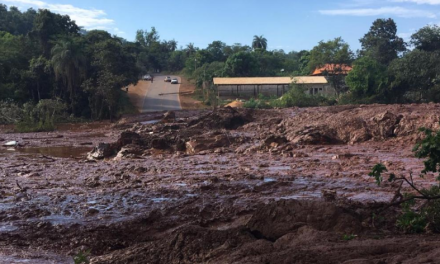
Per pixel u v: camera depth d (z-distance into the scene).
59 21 68.69
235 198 13.10
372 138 25.69
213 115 36.66
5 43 67.81
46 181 16.94
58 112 53.81
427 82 61.59
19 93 59.62
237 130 34.53
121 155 24.53
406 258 5.95
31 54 67.31
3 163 22.95
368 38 91.12
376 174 9.24
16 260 8.38
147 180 16.52
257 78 78.31
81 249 9.05
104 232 10.15
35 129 45.22
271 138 25.50
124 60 65.25
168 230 10.34
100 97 57.16
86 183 16.17
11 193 14.67
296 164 19.34
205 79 86.94
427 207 8.74
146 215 11.41
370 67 62.88
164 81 104.00
